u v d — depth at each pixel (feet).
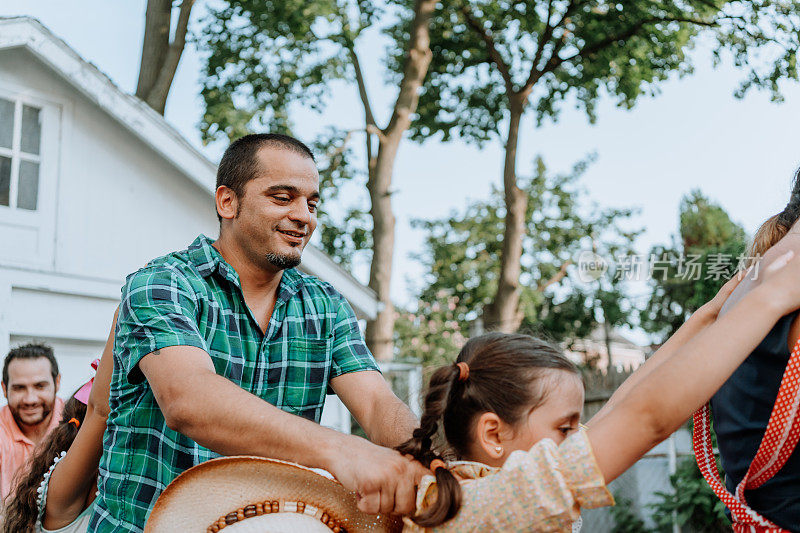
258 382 7.64
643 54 52.06
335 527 5.08
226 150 7.89
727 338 4.44
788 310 4.60
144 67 44.11
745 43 45.06
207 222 27.55
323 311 8.08
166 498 5.27
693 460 28.09
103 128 26.25
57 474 8.48
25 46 24.63
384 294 50.52
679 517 26.78
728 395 5.29
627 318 48.85
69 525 8.81
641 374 5.67
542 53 56.29
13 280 23.34
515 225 54.80
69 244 25.29
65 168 25.53
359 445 5.22
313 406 7.95
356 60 55.93
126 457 7.16
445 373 5.51
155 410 7.10
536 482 4.35
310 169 7.77
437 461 5.02
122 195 26.35
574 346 56.54
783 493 4.95
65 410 9.45
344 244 61.87
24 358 13.58
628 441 4.37
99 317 25.04
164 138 26.22
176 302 6.84
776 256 5.08
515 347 5.59
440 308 67.56
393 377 34.88
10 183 24.70
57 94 25.68
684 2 47.98
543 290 63.46
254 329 7.65
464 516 4.53
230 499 5.19
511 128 56.24
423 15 54.08
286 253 7.63
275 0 49.42
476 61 59.41
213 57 52.21
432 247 69.67
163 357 6.29
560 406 5.44
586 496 4.33
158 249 26.71
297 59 54.95
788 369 4.74
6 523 8.95
